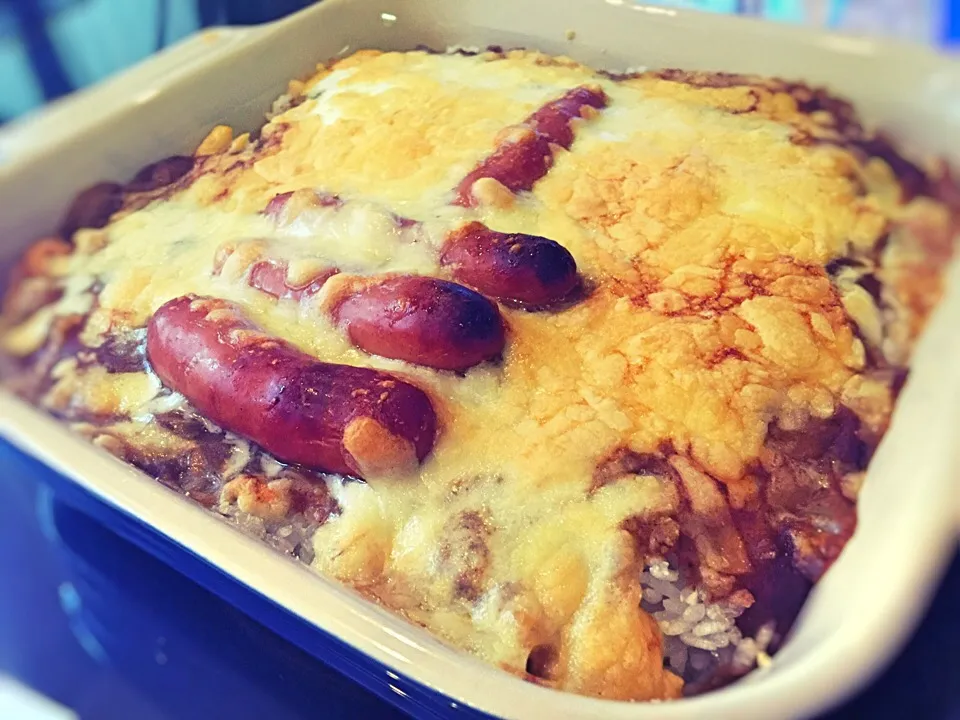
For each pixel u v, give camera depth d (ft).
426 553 0.62
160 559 0.71
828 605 0.59
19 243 0.90
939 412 0.66
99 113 0.96
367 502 0.64
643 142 0.87
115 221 0.91
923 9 0.95
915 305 0.76
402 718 0.64
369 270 0.74
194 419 0.72
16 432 0.68
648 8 0.99
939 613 0.54
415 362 0.67
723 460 0.65
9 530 0.88
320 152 0.90
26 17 1.13
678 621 0.61
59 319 0.83
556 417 0.66
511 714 0.48
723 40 0.97
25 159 0.91
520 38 1.04
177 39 1.08
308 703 0.66
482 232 0.73
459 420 0.66
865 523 0.63
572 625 0.59
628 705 0.49
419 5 1.07
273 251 0.78
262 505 0.65
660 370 0.68
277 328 0.72
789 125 0.90
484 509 0.63
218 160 0.95
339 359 0.69
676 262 0.76
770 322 0.72
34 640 0.81
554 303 0.72
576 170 0.84
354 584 0.62
